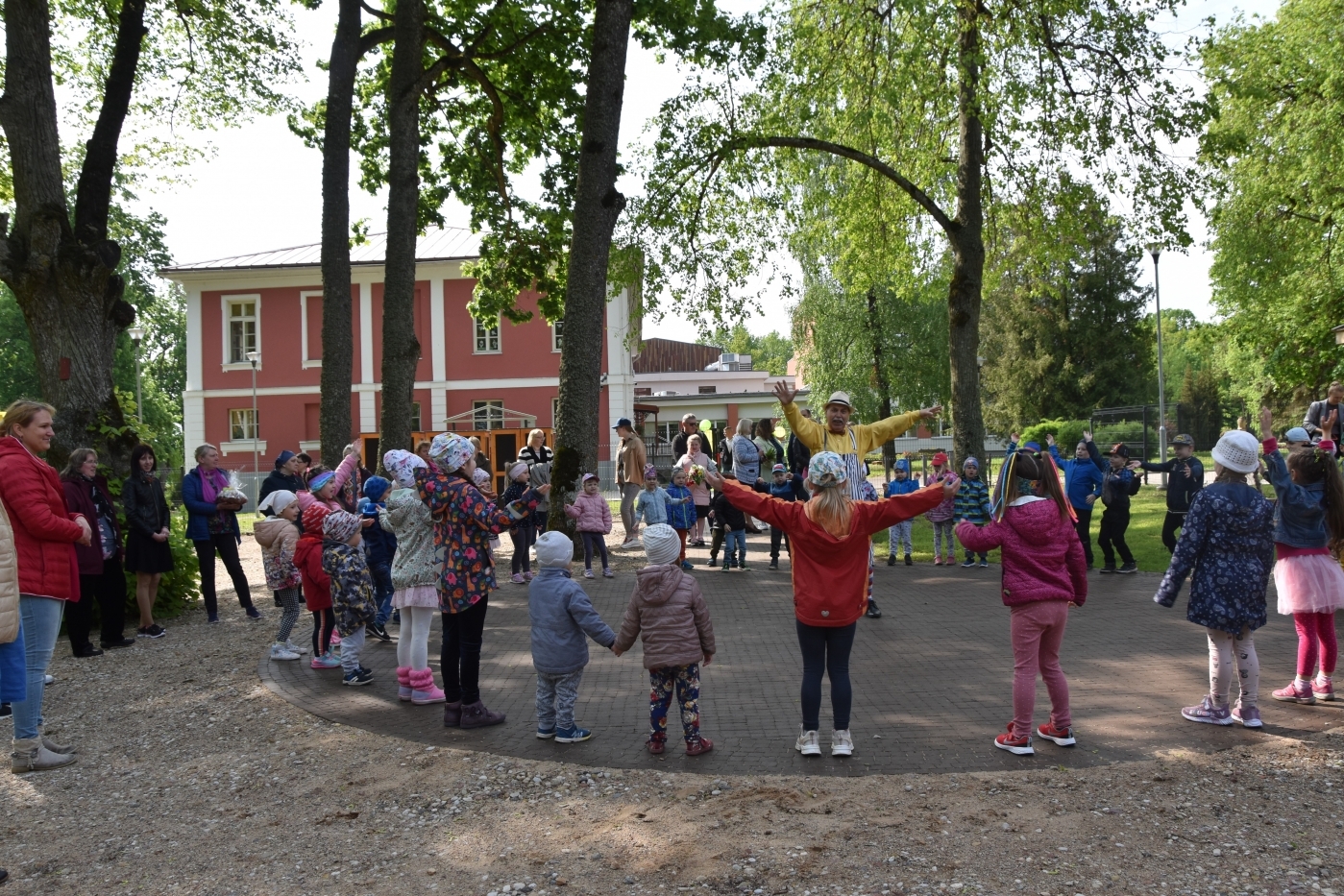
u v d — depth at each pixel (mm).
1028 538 5070
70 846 4426
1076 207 15547
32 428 5875
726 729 5711
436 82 17562
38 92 10961
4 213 10711
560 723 5504
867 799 4453
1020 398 49625
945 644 7961
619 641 5328
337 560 7109
